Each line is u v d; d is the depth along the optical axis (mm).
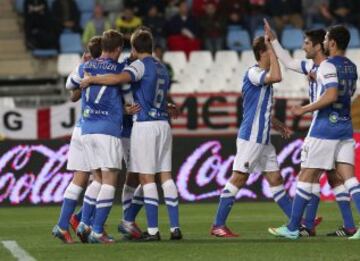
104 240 33406
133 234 34312
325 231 37938
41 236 36844
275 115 62438
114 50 33344
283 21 77125
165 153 34250
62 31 75312
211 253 30422
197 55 72000
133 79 33094
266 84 35125
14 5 78062
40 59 74000
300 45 76125
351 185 33812
